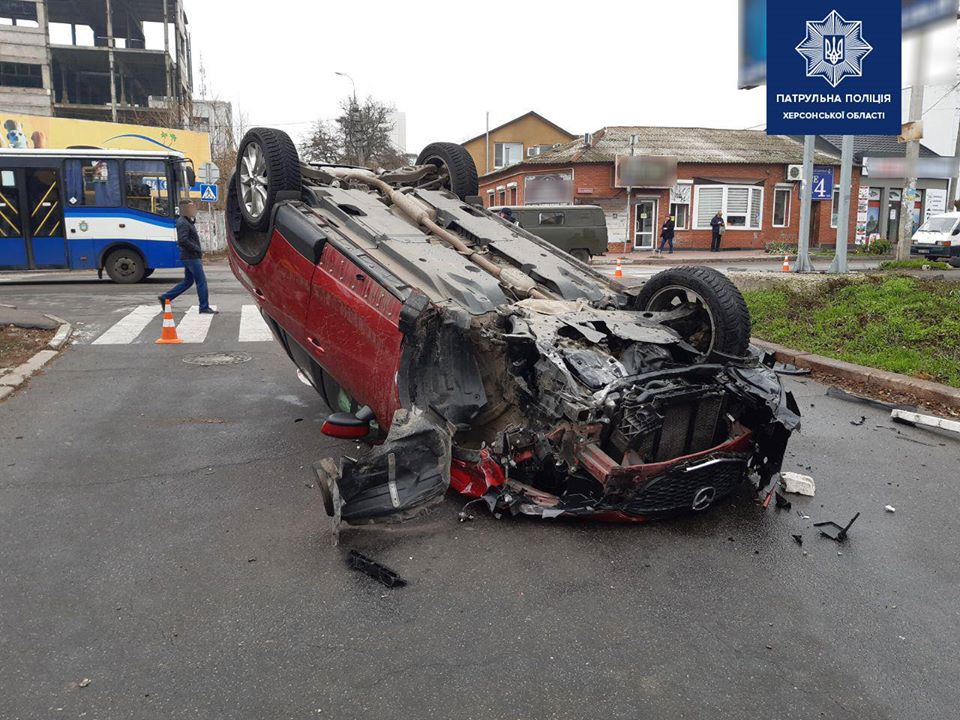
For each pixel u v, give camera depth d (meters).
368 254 5.15
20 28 37.38
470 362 4.79
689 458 4.22
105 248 17.38
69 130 26.83
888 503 4.86
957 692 2.96
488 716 2.78
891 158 36.91
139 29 44.16
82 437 6.01
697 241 34.94
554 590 3.68
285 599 3.59
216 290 15.88
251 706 2.82
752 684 2.99
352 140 42.50
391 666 3.07
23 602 3.54
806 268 14.45
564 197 33.91
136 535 4.27
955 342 8.38
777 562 4.02
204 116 40.75
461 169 6.91
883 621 3.47
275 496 4.86
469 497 4.68
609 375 4.25
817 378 8.32
